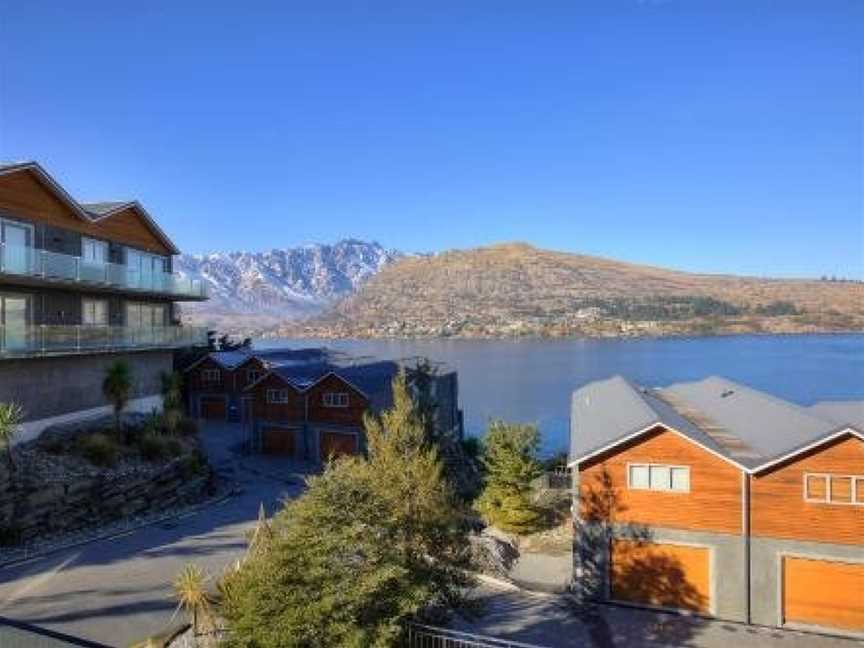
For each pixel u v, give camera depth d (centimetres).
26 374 3622
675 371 16625
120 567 2753
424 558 1859
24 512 3002
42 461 3319
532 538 3650
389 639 1605
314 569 1580
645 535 2783
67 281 3891
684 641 2492
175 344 5062
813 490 2605
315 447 5381
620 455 2825
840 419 2872
